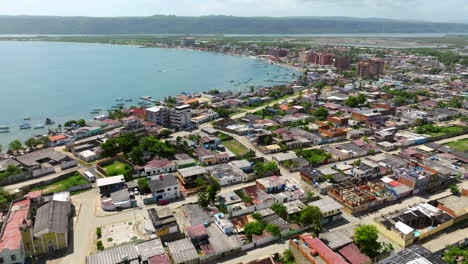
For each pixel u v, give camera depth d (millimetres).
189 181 160625
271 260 105375
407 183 159875
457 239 124188
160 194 147375
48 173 175625
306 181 168500
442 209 140125
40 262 108188
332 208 133375
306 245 110000
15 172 167750
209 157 187625
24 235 107312
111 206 139375
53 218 118500
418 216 130375
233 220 131000
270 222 127812
